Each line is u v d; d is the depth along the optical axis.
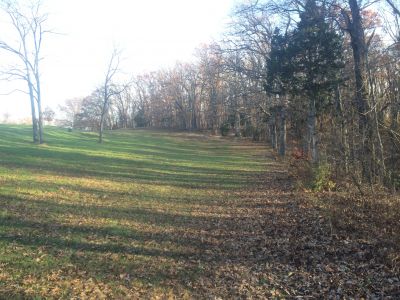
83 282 7.06
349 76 19.91
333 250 8.94
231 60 28.17
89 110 92.69
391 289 6.79
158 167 27.25
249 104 37.44
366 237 9.59
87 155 30.42
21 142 36.09
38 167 21.25
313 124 21.48
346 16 16.56
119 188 17.59
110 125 107.31
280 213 13.27
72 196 14.64
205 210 14.07
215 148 53.97
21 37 34.12
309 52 18.97
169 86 95.12
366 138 14.95
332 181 16.70
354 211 11.96
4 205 11.87
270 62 21.17
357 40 16.06
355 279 7.34
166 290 7.00
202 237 10.45
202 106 90.12
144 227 11.19
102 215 12.18
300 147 29.14
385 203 11.98
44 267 7.56
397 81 16.09
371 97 15.32
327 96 19.95
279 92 21.86
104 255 8.56
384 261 8.01
